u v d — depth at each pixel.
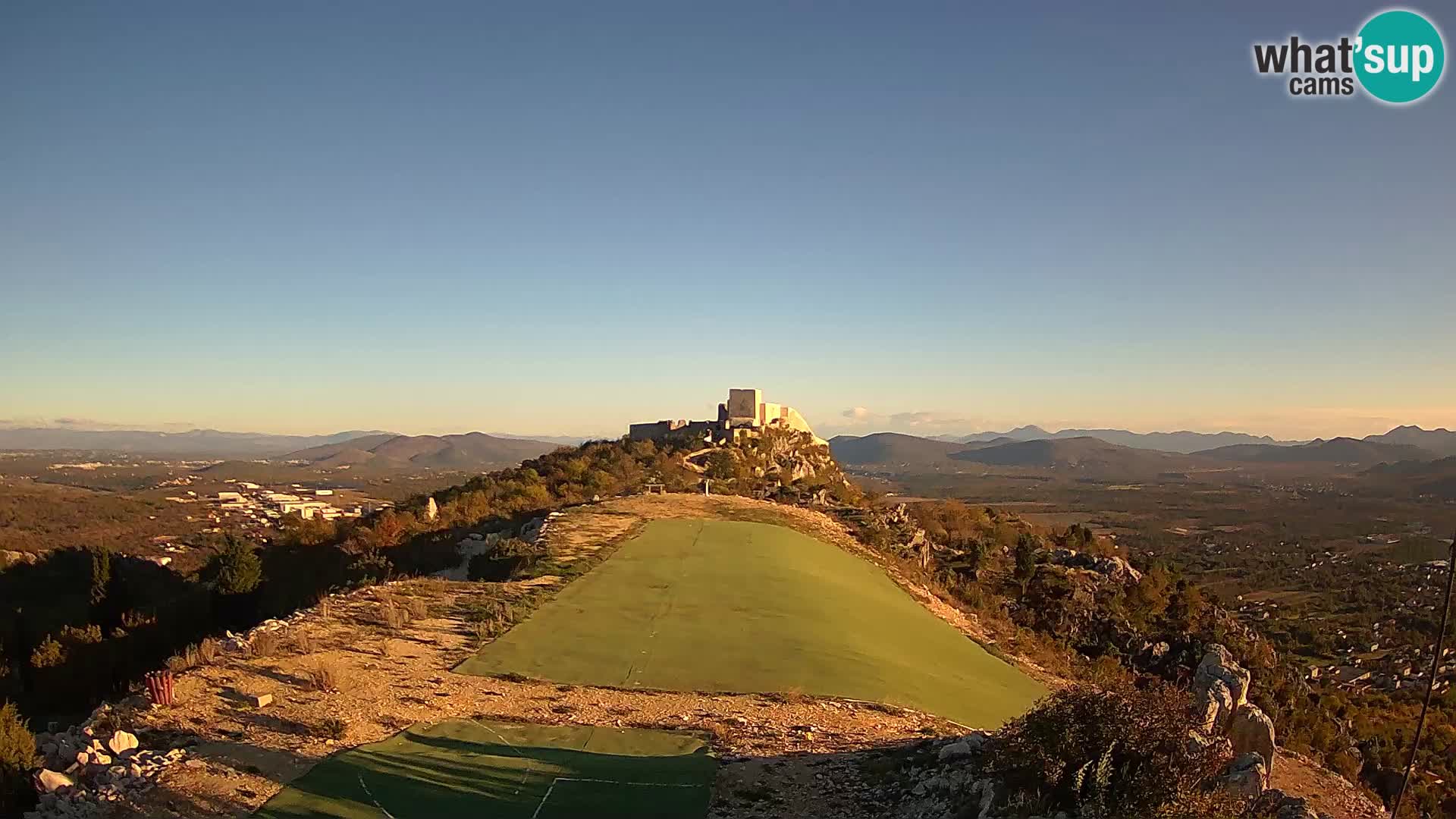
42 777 14.93
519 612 30.44
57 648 33.44
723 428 113.12
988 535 88.38
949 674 29.66
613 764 17.12
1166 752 13.30
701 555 44.00
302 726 18.30
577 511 57.00
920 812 14.43
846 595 39.53
